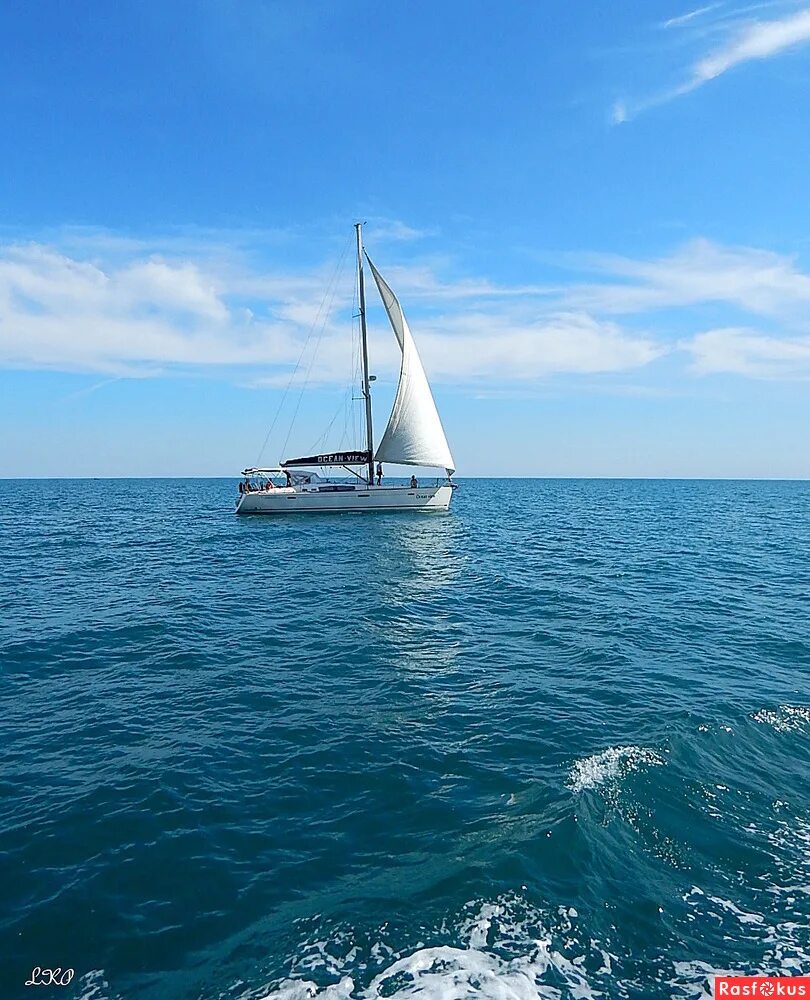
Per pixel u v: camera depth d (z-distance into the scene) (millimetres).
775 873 6141
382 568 24344
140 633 14828
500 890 5816
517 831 6773
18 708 10312
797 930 5406
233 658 12992
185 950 5180
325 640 14352
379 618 16375
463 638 14555
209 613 16859
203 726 9641
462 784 7852
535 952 5113
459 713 10141
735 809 7250
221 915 5574
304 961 5035
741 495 103625
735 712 10109
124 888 5926
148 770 8219
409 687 11336
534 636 14750
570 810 7098
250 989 4773
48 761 8477
